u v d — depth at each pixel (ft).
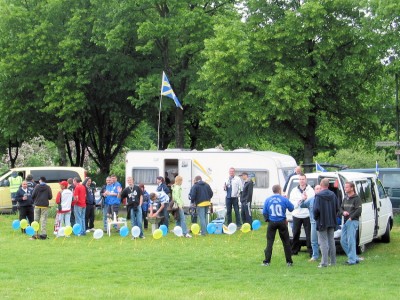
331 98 125.80
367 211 65.21
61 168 114.73
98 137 173.06
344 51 120.67
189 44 132.05
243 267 57.31
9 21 142.61
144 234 81.56
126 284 48.98
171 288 46.75
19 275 52.90
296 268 56.49
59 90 138.62
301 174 62.90
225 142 157.17
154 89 132.77
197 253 65.46
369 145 131.23
